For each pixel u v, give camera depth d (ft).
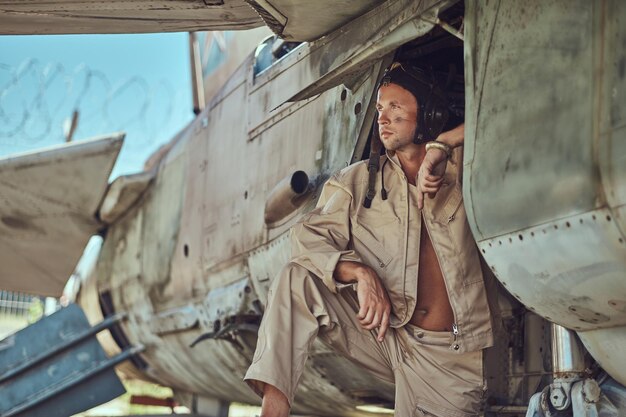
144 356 22.48
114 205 22.09
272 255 14.28
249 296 15.29
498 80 8.14
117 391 22.08
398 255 9.42
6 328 68.44
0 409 20.95
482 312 9.30
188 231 18.30
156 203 20.85
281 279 9.25
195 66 23.68
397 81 9.55
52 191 22.31
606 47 7.06
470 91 8.50
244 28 12.07
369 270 9.09
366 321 8.89
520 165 7.75
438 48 11.09
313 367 14.66
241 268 15.60
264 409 8.75
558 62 7.50
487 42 8.33
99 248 24.25
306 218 9.73
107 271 23.48
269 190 14.66
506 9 8.14
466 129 8.50
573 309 7.68
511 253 7.93
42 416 21.31
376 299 8.91
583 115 7.18
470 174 8.34
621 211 6.82
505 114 8.01
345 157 12.42
